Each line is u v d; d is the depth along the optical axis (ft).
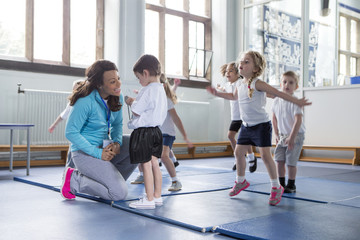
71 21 19.03
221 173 13.28
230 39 24.94
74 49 19.15
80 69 18.47
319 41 21.58
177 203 7.60
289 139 8.88
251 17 24.75
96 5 19.77
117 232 5.48
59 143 16.92
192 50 24.08
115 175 7.79
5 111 16.24
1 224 5.90
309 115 21.74
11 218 6.33
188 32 24.06
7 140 16.37
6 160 15.53
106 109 7.93
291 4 22.80
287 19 22.94
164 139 9.26
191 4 24.63
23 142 16.25
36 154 16.43
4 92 16.21
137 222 6.11
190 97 23.58
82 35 19.39
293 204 7.64
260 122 7.78
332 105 20.84
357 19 19.85
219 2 24.98
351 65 20.20
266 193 8.89
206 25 25.30
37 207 7.29
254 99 7.78
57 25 18.45
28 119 16.29
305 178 12.13
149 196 7.07
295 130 8.84
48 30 18.20
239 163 8.34
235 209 7.06
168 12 22.89
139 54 19.58
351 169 15.67
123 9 19.19
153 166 7.31
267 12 23.97
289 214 6.59
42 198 8.27
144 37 19.85
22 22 17.43
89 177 7.88
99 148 7.86
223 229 5.47
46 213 6.74
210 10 25.34
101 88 7.80
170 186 9.91
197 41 24.89
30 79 16.93
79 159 7.80
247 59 7.80
